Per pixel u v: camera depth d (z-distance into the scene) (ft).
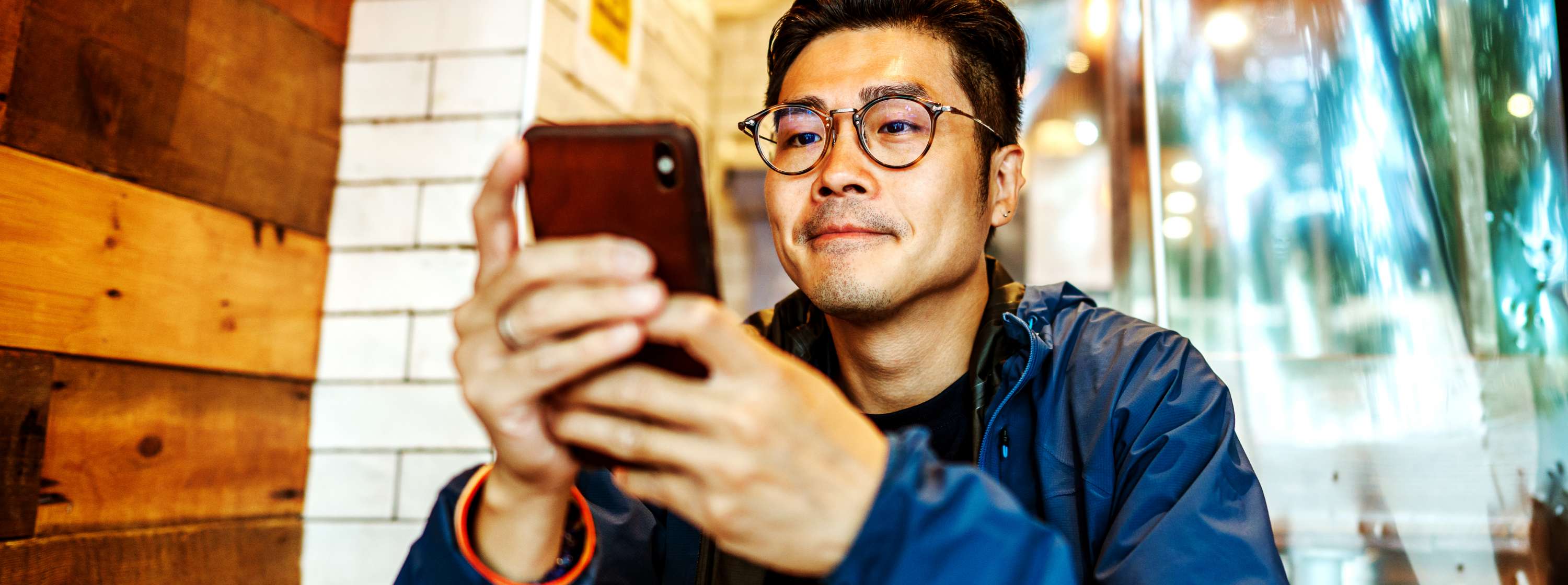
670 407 1.42
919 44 3.20
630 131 1.49
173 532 4.03
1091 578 2.75
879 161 2.96
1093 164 7.78
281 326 4.77
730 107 9.53
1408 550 5.31
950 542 1.53
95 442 3.67
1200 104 6.27
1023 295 3.52
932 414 3.31
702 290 1.54
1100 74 7.68
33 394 3.40
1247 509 2.66
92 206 3.63
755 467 1.44
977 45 3.33
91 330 3.63
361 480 4.95
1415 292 5.65
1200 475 2.69
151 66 3.90
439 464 4.90
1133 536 2.63
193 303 4.16
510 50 5.15
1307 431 5.56
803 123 3.10
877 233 2.91
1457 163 5.64
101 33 3.66
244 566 4.46
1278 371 5.68
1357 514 5.39
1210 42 6.32
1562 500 5.17
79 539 3.57
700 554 3.07
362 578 4.86
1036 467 3.11
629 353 1.40
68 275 3.53
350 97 5.26
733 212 9.60
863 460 1.55
